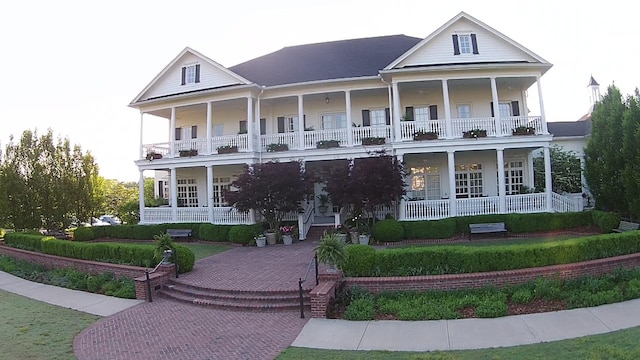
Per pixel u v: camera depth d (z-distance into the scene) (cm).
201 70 2361
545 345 694
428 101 2298
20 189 2259
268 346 770
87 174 2469
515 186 2288
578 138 2711
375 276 1062
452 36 2077
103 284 1298
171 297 1155
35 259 1739
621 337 703
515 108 2283
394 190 1789
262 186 1952
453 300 941
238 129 2558
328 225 2173
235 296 1081
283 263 1454
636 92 1653
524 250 1034
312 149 2177
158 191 3173
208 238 2142
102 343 823
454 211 1923
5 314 1054
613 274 1038
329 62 2405
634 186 1573
